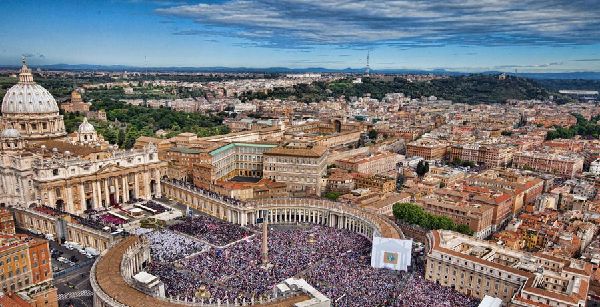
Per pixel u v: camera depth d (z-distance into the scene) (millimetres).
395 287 157625
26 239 151750
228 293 149125
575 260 173500
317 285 155750
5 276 140875
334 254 189125
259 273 166250
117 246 169125
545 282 155875
